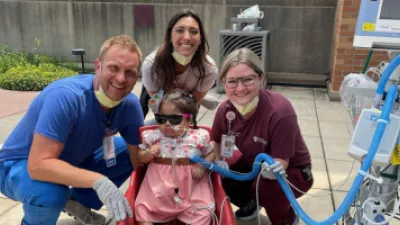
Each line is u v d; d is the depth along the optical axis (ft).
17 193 6.94
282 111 7.11
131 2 25.62
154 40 25.94
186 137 7.82
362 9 6.34
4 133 14.29
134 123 7.82
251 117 7.40
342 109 18.61
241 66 6.79
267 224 8.79
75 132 6.93
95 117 7.07
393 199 6.34
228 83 6.93
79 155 7.47
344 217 6.85
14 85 21.47
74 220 8.71
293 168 7.88
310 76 23.84
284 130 7.07
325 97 21.20
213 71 10.26
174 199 7.21
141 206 7.19
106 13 26.27
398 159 5.45
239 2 23.95
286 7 23.25
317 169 11.60
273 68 24.40
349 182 10.71
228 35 21.56
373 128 5.39
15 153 7.18
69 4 26.76
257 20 21.75
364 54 19.34
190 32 9.35
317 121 16.67
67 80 7.04
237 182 8.59
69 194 7.45
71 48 27.68
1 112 17.01
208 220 7.14
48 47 28.12
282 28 23.65
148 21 25.57
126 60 6.49
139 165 8.13
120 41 6.61
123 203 6.33
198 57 9.91
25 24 28.02
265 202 7.95
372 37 6.33
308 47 23.58
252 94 6.91
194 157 7.54
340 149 13.29
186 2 24.72
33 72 22.63
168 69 9.78
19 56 27.02
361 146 5.48
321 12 22.82
